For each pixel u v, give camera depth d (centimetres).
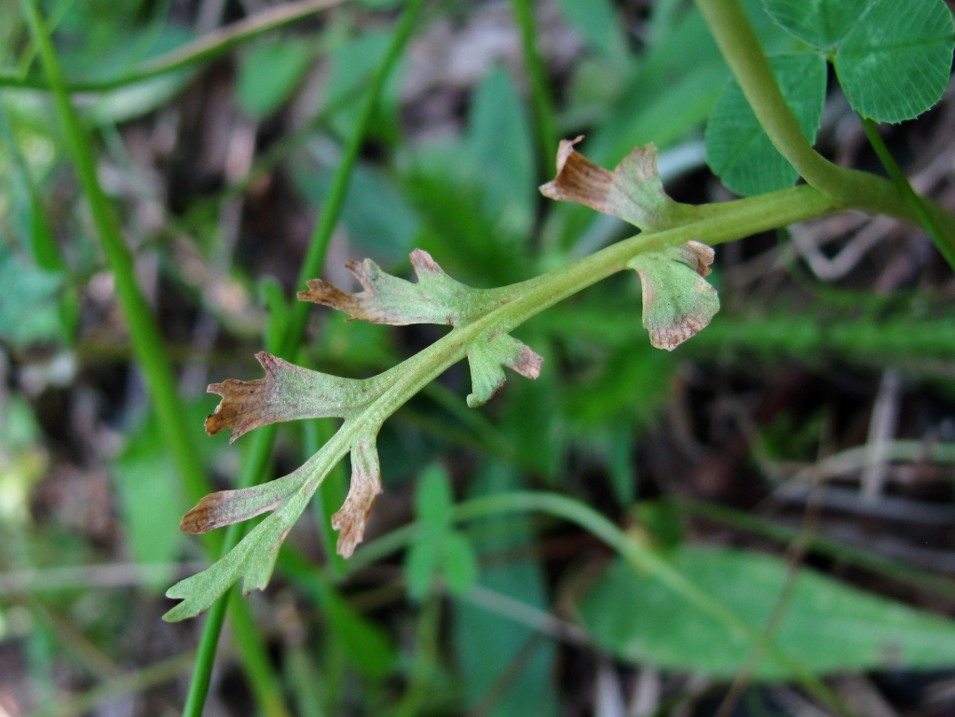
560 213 15
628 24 16
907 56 5
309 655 17
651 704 14
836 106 13
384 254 16
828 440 13
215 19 19
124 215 19
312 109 19
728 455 14
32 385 19
